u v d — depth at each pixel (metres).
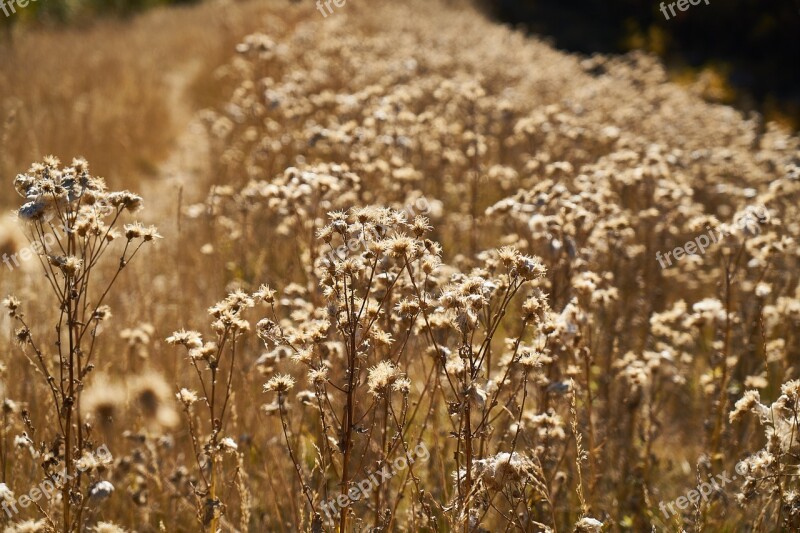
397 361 3.33
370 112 7.22
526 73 12.75
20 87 11.79
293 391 4.40
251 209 6.39
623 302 5.66
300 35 13.22
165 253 6.54
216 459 3.23
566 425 4.28
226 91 12.99
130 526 3.72
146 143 11.14
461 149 8.07
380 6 20.22
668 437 5.05
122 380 4.26
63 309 3.02
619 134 8.12
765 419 3.34
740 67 29.38
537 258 3.14
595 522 3.06
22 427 3.84
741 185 8.14
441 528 3.64
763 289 4.96
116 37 18.92
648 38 30.16
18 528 2.93
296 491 3.85
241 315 4.95
